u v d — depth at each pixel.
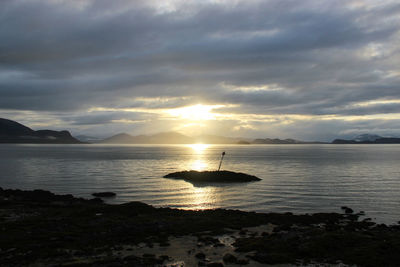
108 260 18.23
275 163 130.75
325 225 30.00
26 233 24.06
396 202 45.53
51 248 20.70
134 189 58.94
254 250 21.12
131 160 150.62
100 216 31.55
